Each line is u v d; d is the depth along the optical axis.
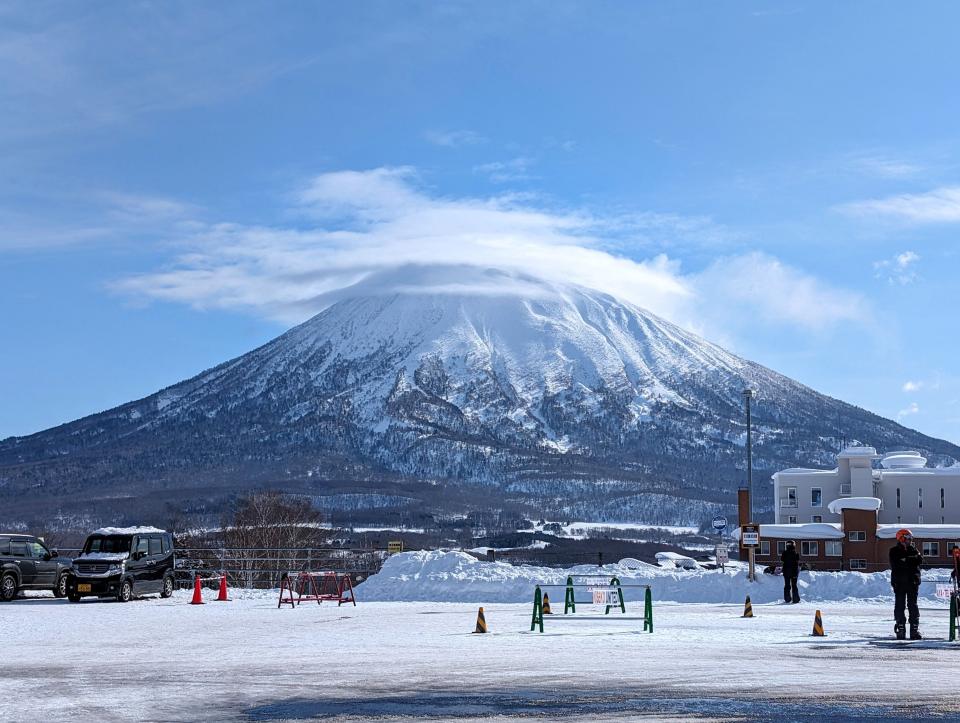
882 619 32.81
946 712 15.68
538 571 48.19
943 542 76.12
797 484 103.56
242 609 37.53
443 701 16.81
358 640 26.16
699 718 15.26
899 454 108.56
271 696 17.34
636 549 165.75
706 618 33.31
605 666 20.80
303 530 103.81
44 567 42.50
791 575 41.50
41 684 18.66
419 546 180.00
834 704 16.36
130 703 16.69
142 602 41.12
